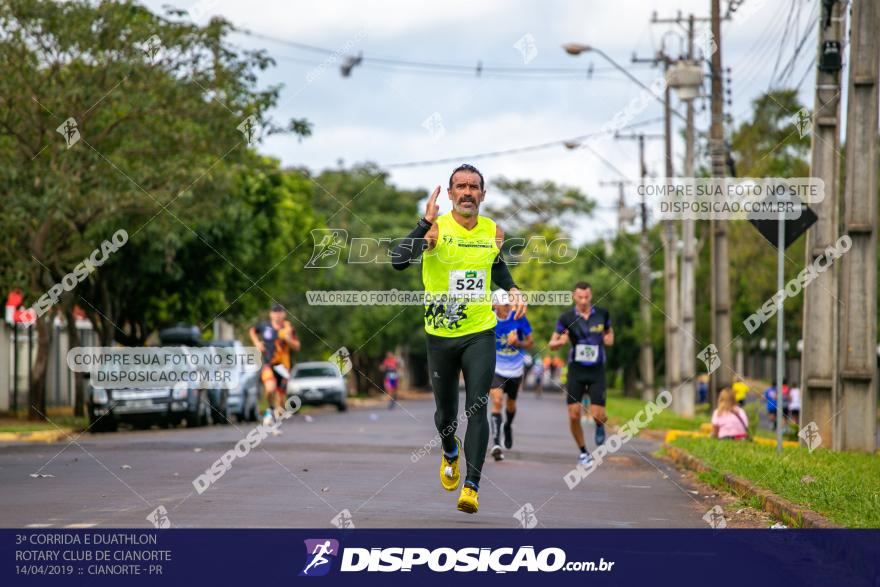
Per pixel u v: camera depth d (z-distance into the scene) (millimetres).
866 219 31375
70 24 46375
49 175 47156
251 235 61844
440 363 16438
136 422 48250
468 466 16047
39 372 50844
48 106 47188
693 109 55781
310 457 29469
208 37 48250
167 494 20688
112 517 17484
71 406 77625
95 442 36500
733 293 77188
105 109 49062
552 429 50594
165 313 62250
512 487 23188
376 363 128000
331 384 74875
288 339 40531
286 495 20516
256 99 49719
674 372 73000
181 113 48969
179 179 48781
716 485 24000
